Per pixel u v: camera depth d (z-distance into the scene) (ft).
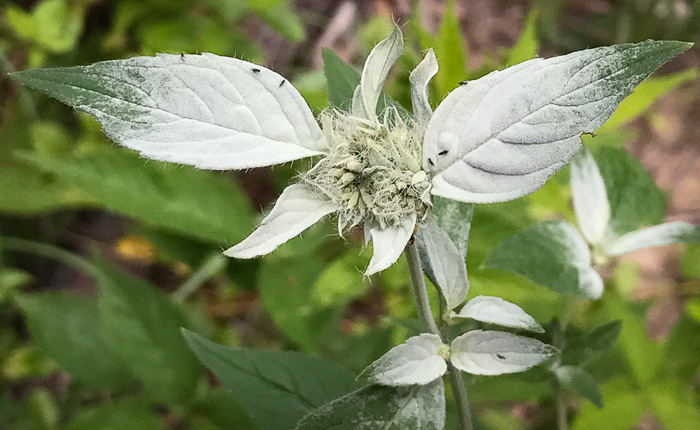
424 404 0.37
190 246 0.88
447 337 0.41
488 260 0.47
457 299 0.40
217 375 0.49
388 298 0.74
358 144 0.33
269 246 0.31
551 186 0.67
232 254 0.30
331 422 0.37
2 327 0.96
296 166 0.83
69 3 1.01
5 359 0.89
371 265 0.31
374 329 0.73
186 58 0.29
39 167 0.94
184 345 0.69
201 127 0.29
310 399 0.49
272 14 1.03
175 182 0.79
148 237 0.88
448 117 0.30
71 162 0.76
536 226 0.48
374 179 0.32
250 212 0.82
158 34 0.97
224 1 1.00
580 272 0.47
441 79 0.60
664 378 0.62
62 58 1.04
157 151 0.28
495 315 0.39
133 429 0.66
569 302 0.55
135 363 0.67
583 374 0.50
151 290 0.71
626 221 0.54
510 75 0.29
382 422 0.37
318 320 0.73
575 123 0.28
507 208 0.64
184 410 0.68
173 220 0.77
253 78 0.30
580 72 0.28
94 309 0.79
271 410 0.49
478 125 0.29
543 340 0.50
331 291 0.71
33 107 1.01
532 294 0.62
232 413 0.66
